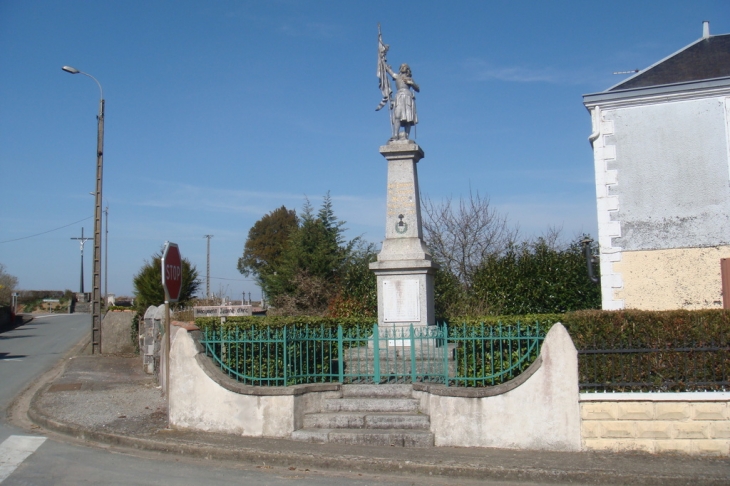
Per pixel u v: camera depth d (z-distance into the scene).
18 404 12.57
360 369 10.25
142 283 26.23
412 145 12.43
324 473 7.93
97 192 22.33
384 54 13.05
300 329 10.52
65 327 36.06
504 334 9.55
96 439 9.40
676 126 13.36
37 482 7.40
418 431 8.89
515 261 19.22
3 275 62.69
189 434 9.26
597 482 7.46
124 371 16.64
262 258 63.88
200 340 10.04
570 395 8.45
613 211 13.55
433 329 10.82
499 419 8.61
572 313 9.18
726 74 13.52
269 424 9.16
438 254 29.33
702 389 8.44
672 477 7.34
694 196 13.15
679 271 13.09
